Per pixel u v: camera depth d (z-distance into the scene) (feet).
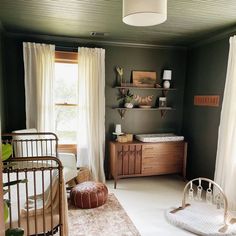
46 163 8.45
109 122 12.28
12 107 10.91
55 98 11.64
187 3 6.83
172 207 8.86
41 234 5.50
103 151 11.82
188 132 12.66
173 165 11.86
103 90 11.55
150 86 12.33
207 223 7.57
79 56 11.06
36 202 5.42
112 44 11.86
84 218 8.08
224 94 9.09
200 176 11.48
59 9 7.47
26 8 7.43
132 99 12.37
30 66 10.42
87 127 11.37
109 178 12.33
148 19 5.46
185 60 12.96
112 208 8.89
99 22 8.77
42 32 10.29
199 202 9.32
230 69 8.82
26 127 10.68
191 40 11.34
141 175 11.44
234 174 8.72
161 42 11.85
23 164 8.08
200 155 11.51
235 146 8.66
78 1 6.81
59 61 11.32
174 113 13.16
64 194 5.57
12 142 9.14
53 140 10.03
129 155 11.17
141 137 11.75
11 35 10.48
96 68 11.25
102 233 7.21
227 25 8.89
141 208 9.01
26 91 10.48
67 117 11.89
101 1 6.79
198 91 11.73
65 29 9.75
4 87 10.27
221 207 8.77
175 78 12.94
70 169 9.43
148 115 12.82
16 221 5.16
